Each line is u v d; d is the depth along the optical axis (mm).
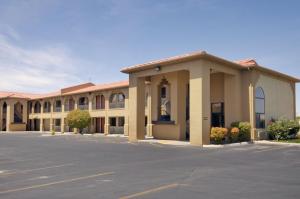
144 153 17578
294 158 15078
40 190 8445
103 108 45812
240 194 7770
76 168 12344
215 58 23516
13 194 8023
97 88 45875
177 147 21391
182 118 28422
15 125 59812
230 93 26891
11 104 59719
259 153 17359
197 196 7582
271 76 29766
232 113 26703
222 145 22016
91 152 18438
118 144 24641
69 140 30703
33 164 13703
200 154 16906
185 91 29141
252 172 11000
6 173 11352
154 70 26938
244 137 25562
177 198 7422
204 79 23219
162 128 29625
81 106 49219
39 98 58188
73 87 53406
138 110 28578
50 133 49375
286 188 8422
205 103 23109
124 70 28922
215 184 8945
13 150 20297
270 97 29375
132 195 7734
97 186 8844
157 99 30766
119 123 43625
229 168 11953
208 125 23250
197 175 10422
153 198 7438
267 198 7395
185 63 24375
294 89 33969
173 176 10266
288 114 32594
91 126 47250
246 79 26953
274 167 12188
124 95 41031
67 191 8273
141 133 28672
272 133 27469
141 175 10539
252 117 26312
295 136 28469
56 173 11234
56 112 54875
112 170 11695
